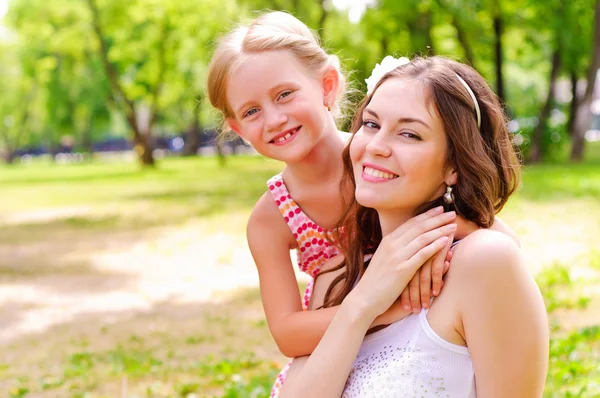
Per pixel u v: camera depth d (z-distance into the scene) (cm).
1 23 3281
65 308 783
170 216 1479
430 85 178
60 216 1608
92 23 3081
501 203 194
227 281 874
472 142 179
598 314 595
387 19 2189
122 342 643
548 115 2402
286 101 221
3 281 931
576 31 2328
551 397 401
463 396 176
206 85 235
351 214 219
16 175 3656
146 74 3186
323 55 235
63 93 4484
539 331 172
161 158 4606
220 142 261
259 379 503
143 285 880
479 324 171
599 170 1894
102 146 7381
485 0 2181
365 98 208
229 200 1697
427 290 179
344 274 221
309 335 219
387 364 181
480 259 172
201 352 599
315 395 184
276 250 248
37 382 538
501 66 2305
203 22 2703
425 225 182
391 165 180
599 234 966
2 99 5225
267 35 223
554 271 741
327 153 240
